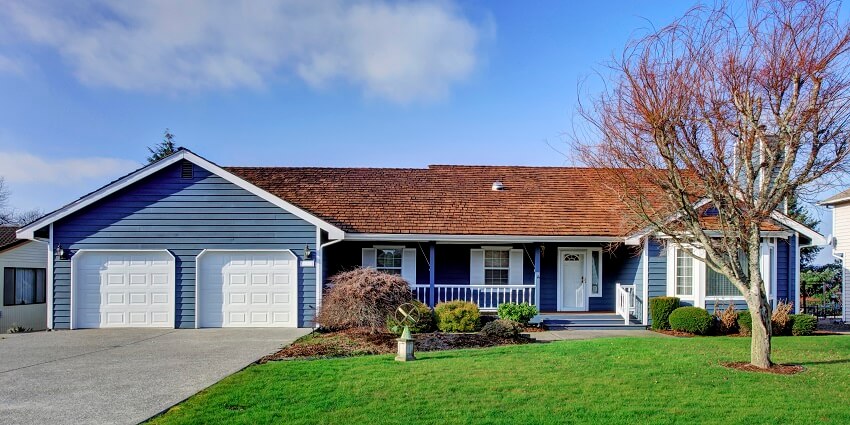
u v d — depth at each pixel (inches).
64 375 398.3
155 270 661.9
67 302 654.5
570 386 348.8
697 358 435.2
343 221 728.3
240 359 458.0
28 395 341.4
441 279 776.3
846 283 885.8
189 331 631.2
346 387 346.0
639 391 337.4
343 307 623.2
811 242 725.3
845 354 458.9
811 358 441.1
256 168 906.1
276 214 668.1
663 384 353.7
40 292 919.0
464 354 467.5
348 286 626.5
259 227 666.2
